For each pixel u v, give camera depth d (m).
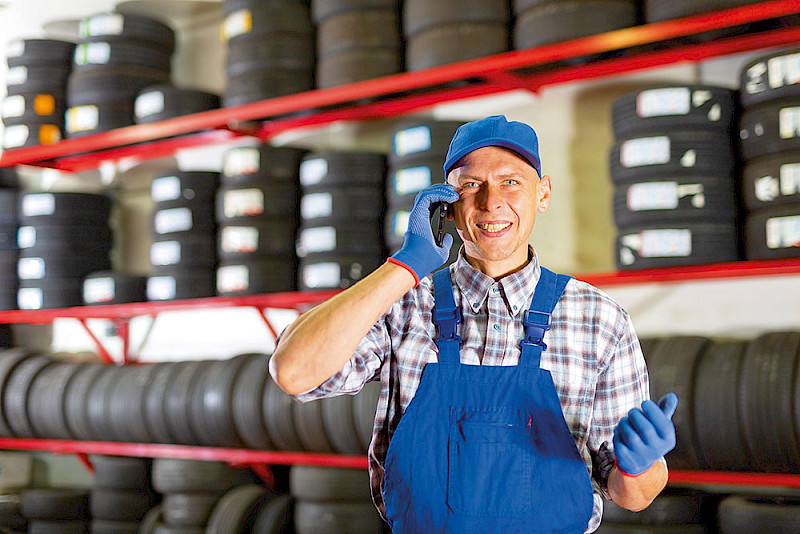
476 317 1.66
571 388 1.60
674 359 3.51
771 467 3.27
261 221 4.73
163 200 5.06
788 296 3.78
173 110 5.02
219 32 5.68
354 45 4.33
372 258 4.48
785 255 3.34
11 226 5.71
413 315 1.67
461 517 1.52
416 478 1.54
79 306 5.54
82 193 5.59
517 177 1.62
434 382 1.60
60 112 5.61
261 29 4.64
